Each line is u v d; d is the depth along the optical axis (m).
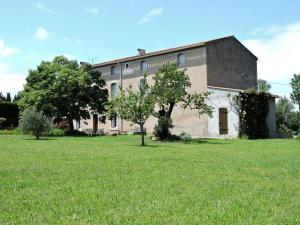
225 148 22.25
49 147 22.25
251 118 35.84
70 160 15.34
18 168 12.82
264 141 29.64
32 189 9.26
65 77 40.00
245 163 14.48
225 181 10.41
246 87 43.25
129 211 7.20
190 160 15.48
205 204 7.77
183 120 40.09
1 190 9.10
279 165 13.95
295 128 45.16
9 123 48.50
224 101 36.78
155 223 6.44
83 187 9.50
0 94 65.06
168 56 42.72
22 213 7.05
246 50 43.66
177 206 7.57
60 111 40.59
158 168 12.98
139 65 45.72
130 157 16.62
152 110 25.55
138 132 42.56
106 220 6.61
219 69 40.47
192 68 40.41
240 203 7.85
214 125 37.50
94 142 27.44
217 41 40.53
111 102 26.61
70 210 7.25
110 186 9.62
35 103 39.41
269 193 8.87
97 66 50.22
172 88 30.36
